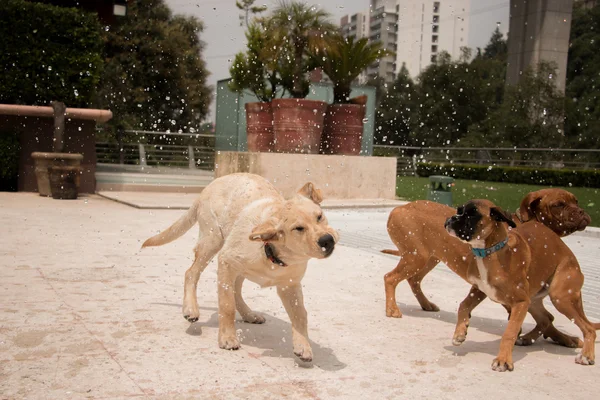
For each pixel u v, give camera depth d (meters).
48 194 14.01
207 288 5.80
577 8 42.94
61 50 15.29
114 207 12.65
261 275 3.76
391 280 5.14
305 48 16.41
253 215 3.82
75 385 3.24
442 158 33.94
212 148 26.67
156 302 5.13
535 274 4.10
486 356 4.11
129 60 33.19
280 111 15.30
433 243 4.84
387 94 46.47
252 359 3.81
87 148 15.79
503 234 3.96
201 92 36.28
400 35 63.28
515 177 27.56
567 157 30.66
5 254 6.94
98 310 4.77
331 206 14.09
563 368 3.93
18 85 14.91
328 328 4.62
